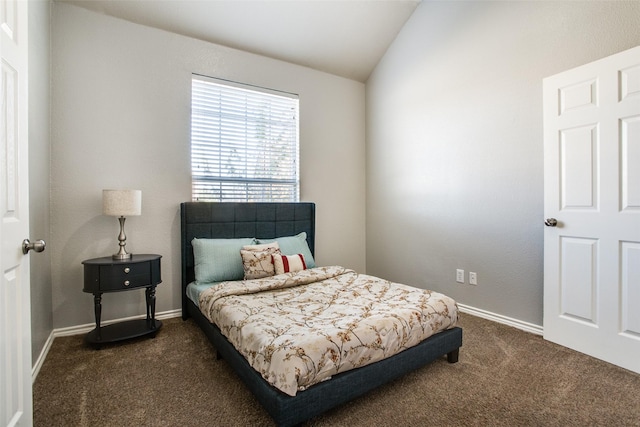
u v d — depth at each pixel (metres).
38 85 2.17
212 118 3.23
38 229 2.14
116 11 2.72
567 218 2.20
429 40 3.30
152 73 2.91
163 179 2.96
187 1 2.79
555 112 2.26
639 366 1.85
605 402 1.60
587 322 2.10
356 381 1.50
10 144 1.14
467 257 2.96
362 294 2.22
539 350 2.17
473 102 2.89
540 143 2.43
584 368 1.92
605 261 2.01
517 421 1.46
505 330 2.52
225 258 2.84
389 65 3.83
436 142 3.25
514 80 2.58
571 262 2.18
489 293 2.78
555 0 2.33
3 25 1.10
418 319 1.80
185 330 2.62
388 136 3.86
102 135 2.69
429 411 1.54
